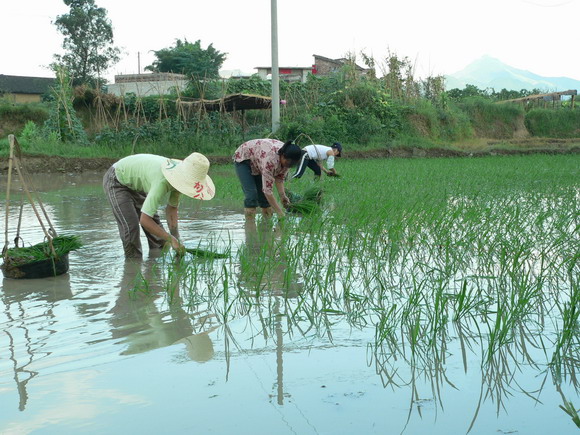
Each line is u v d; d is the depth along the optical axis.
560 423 2.09
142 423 2.10
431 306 3.55
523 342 2.94
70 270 4.69
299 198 7.73
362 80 25.20
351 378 2.50
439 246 5.16
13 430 2.05
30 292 4.03
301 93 23.42
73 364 2.70
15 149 4.46
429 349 2.85
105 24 46.06
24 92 44.91
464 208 7.01
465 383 2.44
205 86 22.73
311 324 3.28
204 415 2.15
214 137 19.97
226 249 5.03
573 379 2.48
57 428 2.07
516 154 23.61
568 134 30.61
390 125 22.98
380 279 4.25
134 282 4.26
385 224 6.05
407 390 2.37
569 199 7.80
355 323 3.29
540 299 3.69
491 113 29.75
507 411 2.18
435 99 26.98
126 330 3.21
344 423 2.08
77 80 43.62
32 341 3.03
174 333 3.15
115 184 5.07
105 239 6.00
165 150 18.95
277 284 4.20
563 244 5.03
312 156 9.52
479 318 3.34
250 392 2.35
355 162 17.52
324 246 5.29
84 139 20.17
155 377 2.53
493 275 4.29
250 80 24.41
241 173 6.93
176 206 5.33
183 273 4.43
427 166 15.36
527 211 6.73
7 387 2.43
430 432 2.01
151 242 5.51
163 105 21.12
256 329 3.21
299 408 2.20
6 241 4.48
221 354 2.81
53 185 12.62
